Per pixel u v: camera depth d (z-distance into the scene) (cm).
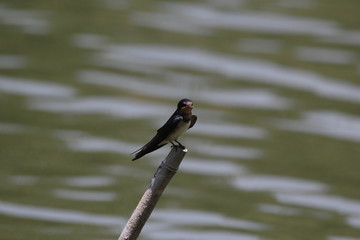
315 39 2600
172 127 943
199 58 2400
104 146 1880
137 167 1798
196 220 1572
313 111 2116
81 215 1561
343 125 2055
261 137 1978
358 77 2316
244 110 2114
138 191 1677
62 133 1933
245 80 2281
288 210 1639
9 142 1873
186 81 2253
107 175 1742
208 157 1866
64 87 2177
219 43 2525
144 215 857
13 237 1452
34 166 1758
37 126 1961
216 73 2312
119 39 2517
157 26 2638
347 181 1775
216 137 1972
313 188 1739
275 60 2417
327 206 1662
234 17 2752
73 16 2708
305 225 1572
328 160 1873
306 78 2302
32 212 1557
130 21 2678
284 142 1962
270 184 1750
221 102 2155
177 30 2617
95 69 2300
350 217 1620
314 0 3002
